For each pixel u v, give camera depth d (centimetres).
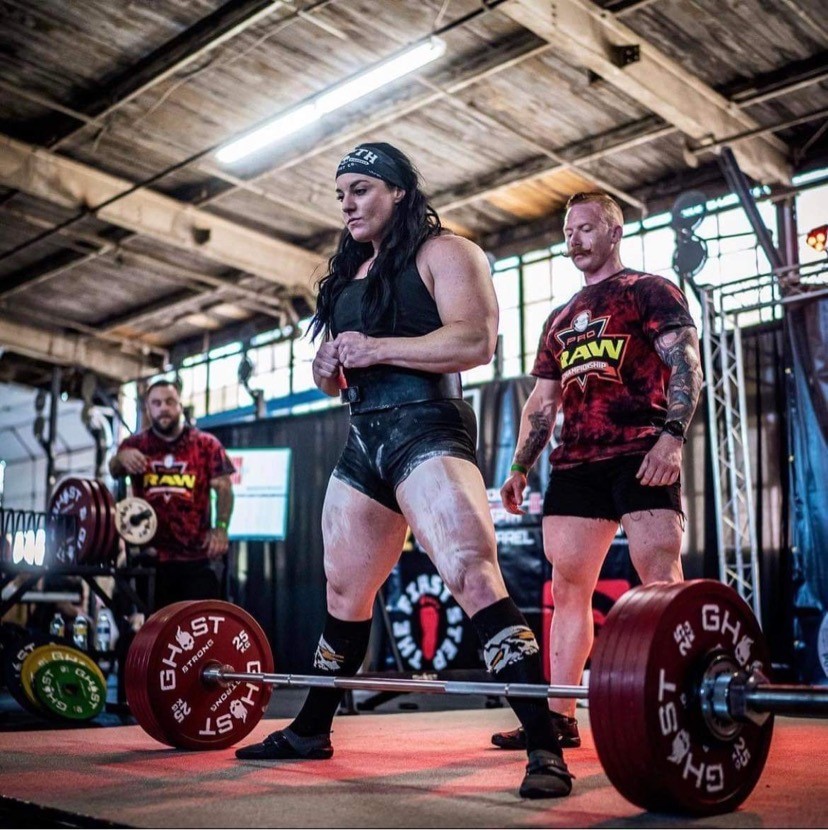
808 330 765
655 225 1041
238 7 803
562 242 1118
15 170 995
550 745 210
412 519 232
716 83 883
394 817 182
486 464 869
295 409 1333
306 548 930
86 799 203
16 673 514
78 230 1194
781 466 786
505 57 834
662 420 298
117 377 1549
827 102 896
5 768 253
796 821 179
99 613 794
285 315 1316
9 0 802
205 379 1498
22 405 1742
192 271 1297
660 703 176
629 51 788
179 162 1050
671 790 177
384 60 806
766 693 178
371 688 236
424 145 998
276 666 921
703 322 788
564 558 306
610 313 305
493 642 215
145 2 802
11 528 571
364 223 248
